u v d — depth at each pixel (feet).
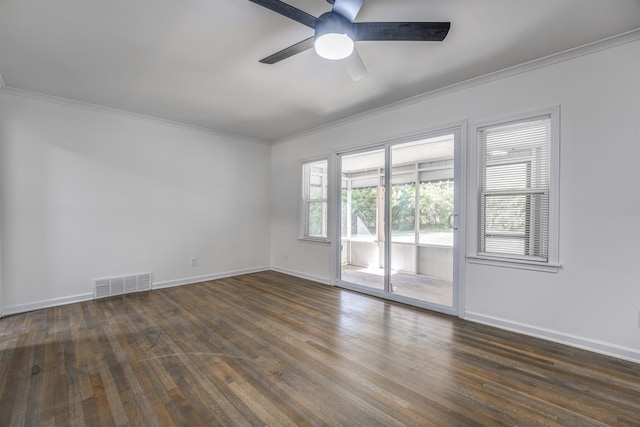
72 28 7.10
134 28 7.11
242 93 11.05
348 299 12.63
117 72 9.36
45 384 6.43
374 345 8.34
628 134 7.48
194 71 9.29
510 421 5.36
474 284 10.10
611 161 7.69
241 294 13.33
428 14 6.61
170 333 9.11
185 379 6.66
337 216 14.94
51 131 11.44
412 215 12.41
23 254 10.90
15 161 10.75
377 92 10.99
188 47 7.95
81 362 7.36
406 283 12.78
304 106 12.42
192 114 13.44
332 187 14.97
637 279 7.40
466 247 10.27
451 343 8.46
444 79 9.91
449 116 10.63
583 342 8.06
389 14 6.62
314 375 6.84
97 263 12.53
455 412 5.60
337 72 9.39
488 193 9.86
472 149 10.07
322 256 15.49
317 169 16.22
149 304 11.85
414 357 7.66
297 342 8.53
